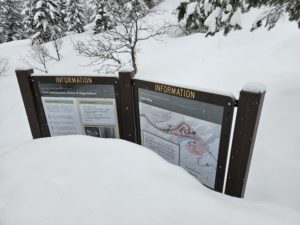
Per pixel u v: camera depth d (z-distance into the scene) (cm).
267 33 959
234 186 242
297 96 523
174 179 193
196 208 165
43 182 189
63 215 159
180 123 261
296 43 779
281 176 326
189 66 848
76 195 175
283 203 284
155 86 263
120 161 211
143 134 306
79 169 203
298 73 620
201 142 253
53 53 2206
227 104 218
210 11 492
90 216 158
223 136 233
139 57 1274
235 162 231
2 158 232
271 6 488
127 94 289
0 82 1742
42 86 317
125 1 900
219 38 1104
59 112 330
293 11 455
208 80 714
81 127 337
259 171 346
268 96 559
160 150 298
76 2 2788
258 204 181
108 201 169
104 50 961
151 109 280
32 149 239
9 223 156
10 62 2192
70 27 2839
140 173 197
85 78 299
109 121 322
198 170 270
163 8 2106
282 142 395
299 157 351
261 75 661
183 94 243
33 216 159
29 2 2434
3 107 984
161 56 1166
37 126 347
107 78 292
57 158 219
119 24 1121
